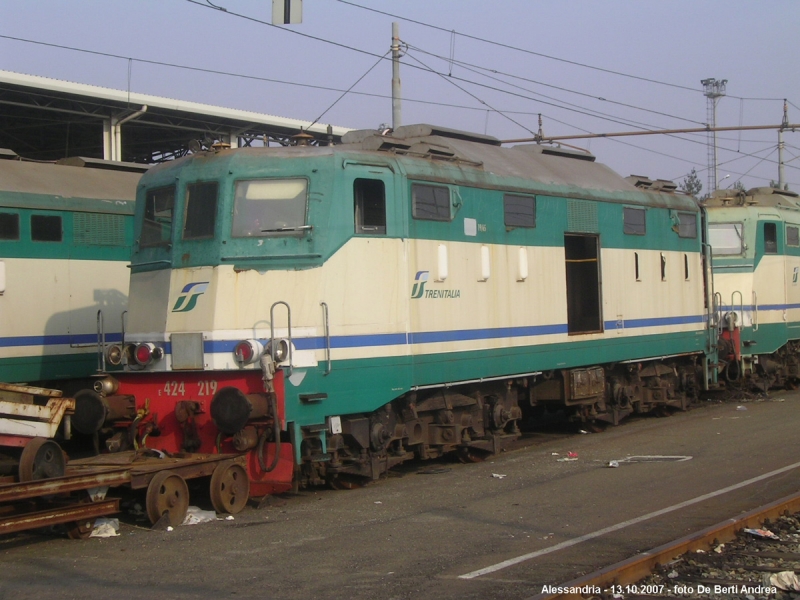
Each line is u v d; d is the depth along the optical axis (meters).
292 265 9.99
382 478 11.62
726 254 20.47
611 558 7.32
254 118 25.61
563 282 13.94
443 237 11.65
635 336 15.60
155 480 8.69
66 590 6.70
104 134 23.73
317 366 9.95
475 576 6.86
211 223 10.12
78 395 9.89
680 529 8.25
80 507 8.24
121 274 14.62
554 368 13.65
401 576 6.90
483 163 12.80
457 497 10.09
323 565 7.26
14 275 13.13
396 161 11.09
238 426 9.23
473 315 12.09
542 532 8.27
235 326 9.80
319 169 10.21
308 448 10.04
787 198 22.55
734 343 19.88
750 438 13.77
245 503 9.61
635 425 16.27
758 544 7.71
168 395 10.09
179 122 25.47
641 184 16.69
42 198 13.57
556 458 12.80
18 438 8.35
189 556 7.62
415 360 11.10
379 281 10.65
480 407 12.70
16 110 23.78
